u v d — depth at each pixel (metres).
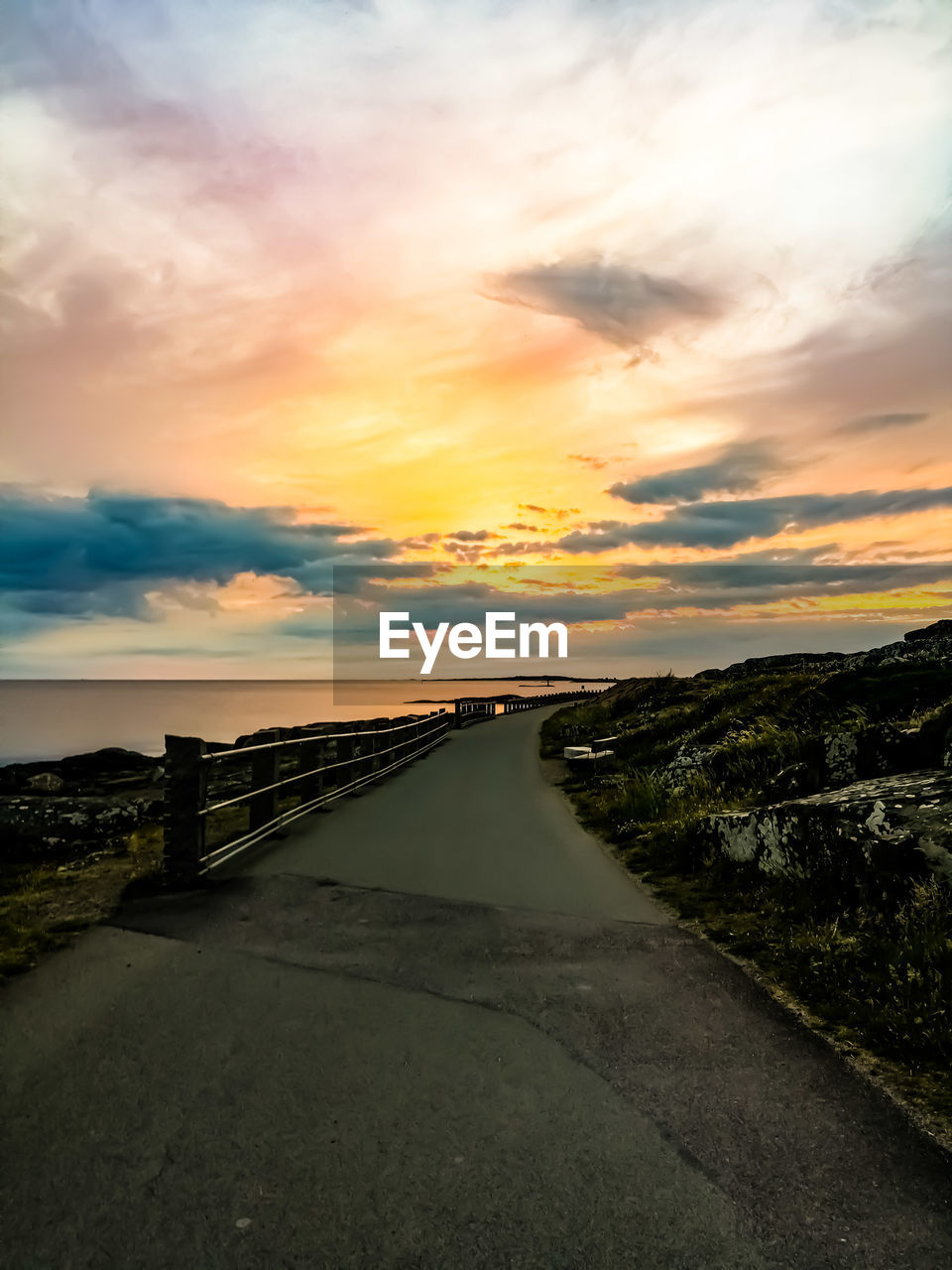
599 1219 2.50
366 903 6.28
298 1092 3.29
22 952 4.99
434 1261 2.31
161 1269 2.28
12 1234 2.41
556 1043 3.80
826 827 5.96
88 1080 3.37
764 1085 3.38
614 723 23.83
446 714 31.64
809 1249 2.37
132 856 8.05
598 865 7.75
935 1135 2.99
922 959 4.37
